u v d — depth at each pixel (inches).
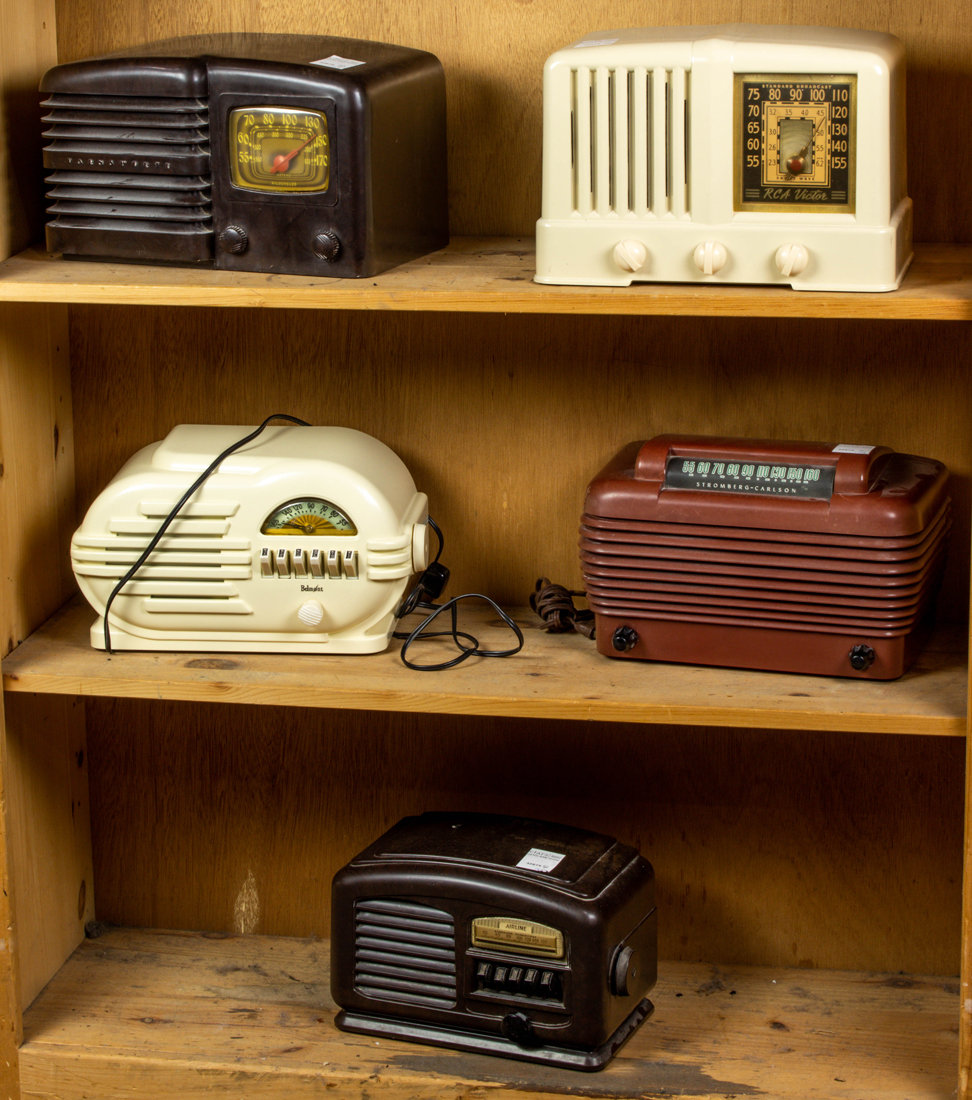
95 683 60.2
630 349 66.6
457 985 61.7
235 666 61.7
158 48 60.7
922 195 63.2
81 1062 64.1
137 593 62.0
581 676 60.2
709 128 53.4
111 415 70.7
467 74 65.0
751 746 70.1
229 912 76.0
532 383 67.7
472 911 60.6
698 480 58.5
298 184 56.9
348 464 60.9
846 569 56.7
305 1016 67.1
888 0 61.2
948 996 69.3
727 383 66.4
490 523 69.9
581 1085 60.8
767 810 70.8
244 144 57.0
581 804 72.2
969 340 64.0
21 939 66.9
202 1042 64.9
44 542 67.6
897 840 70.1
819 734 69.4
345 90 55.1
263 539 60.6
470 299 54.7
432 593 67.1
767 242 53.9
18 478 64.4
